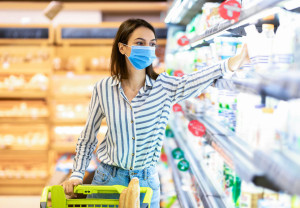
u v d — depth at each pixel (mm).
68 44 5434
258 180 1063
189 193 2801
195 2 2824
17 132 5527
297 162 951
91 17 5512
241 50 1772
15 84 5352
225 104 2092
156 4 5230
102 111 1951
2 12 5469
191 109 3039
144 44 1873
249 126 1587
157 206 1990
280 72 1026
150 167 1953
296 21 1276
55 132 5473
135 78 1919
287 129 1080
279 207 1406
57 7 4219
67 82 5672
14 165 5465
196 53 2977
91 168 4910
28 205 4766
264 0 1258
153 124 1910
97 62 5516
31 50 5480
